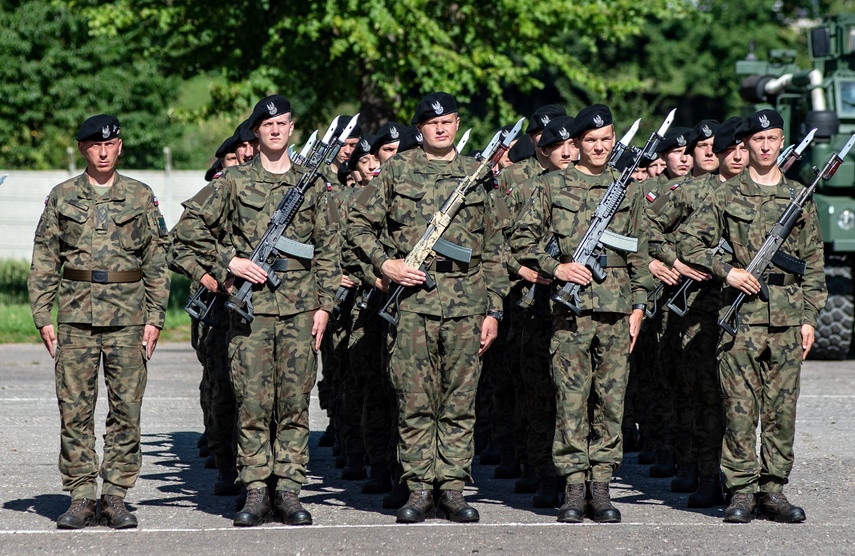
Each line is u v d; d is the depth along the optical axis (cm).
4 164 5981
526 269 1383
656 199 1484
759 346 1282
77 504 1273
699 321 1390
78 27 5719
